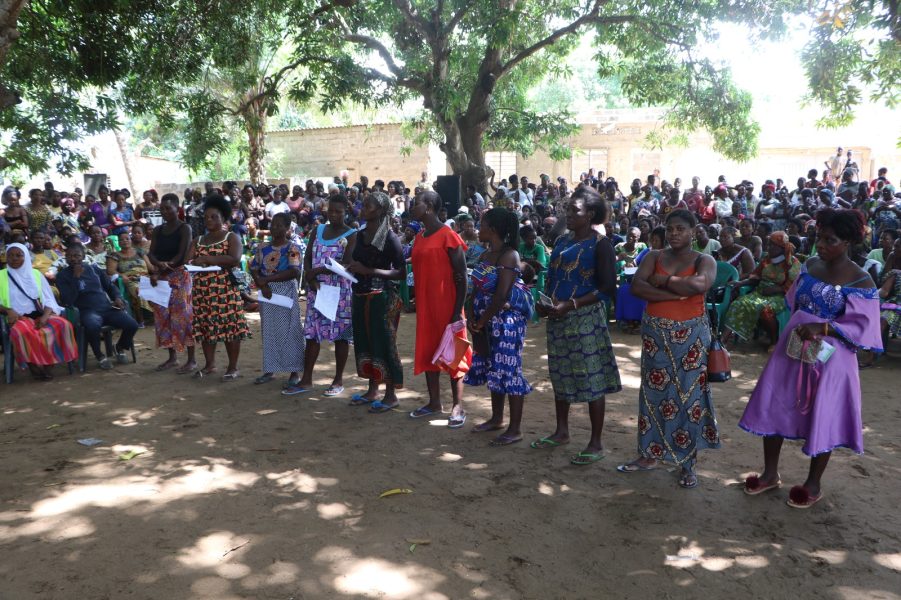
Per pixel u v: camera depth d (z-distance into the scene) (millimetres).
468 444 5051
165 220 7031
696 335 4090
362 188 17219
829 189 15031
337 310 6023
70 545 3572
